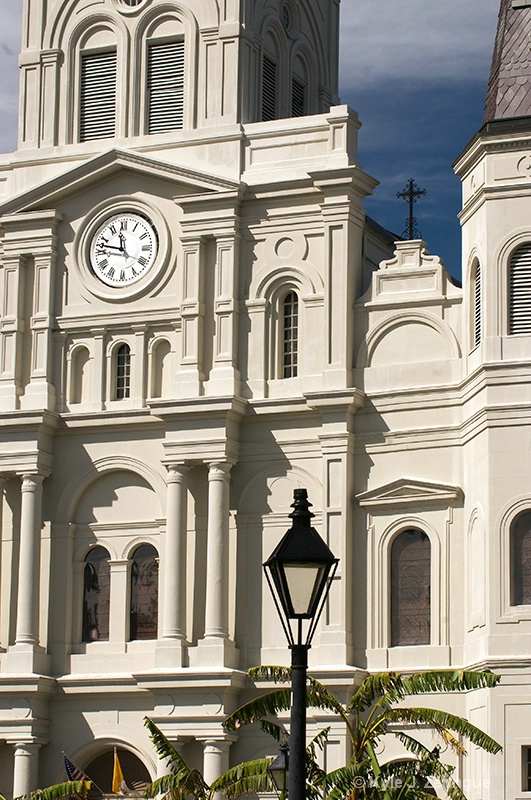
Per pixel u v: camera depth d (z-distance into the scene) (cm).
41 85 5434
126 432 5150
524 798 4303
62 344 5259
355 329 4947
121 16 5381
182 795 3797
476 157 4722
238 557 4944
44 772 5025
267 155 5122
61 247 5309
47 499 5188
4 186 5422
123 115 5316
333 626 4753
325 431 4869
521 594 4447
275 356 5019
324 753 4644
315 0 5841
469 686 3616
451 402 4788
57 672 5078
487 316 4600
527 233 4597
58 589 5128
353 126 5066
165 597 4919
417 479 4759
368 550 4809
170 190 5209
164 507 5075
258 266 5081
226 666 4822
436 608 4709
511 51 4725
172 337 5147
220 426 4938
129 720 4966
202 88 5234
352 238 4994
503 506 4484
